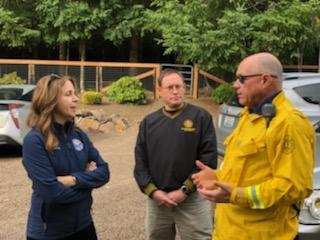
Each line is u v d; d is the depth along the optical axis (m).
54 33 23.05
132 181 9.31
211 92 20.19
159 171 4.35
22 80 20.80
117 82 19.53
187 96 20.16
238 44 17.25
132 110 18.38
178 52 20.17
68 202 3.65
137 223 6.96
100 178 3.82
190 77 20.33
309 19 17.91
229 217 3.29
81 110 16.95
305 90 8.31
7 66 21.19
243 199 3.10
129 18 22.19
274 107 3.15
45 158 3.63
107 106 18.70
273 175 3.10
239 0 17.98
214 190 3.14
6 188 8.85
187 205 4.37
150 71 20.84
